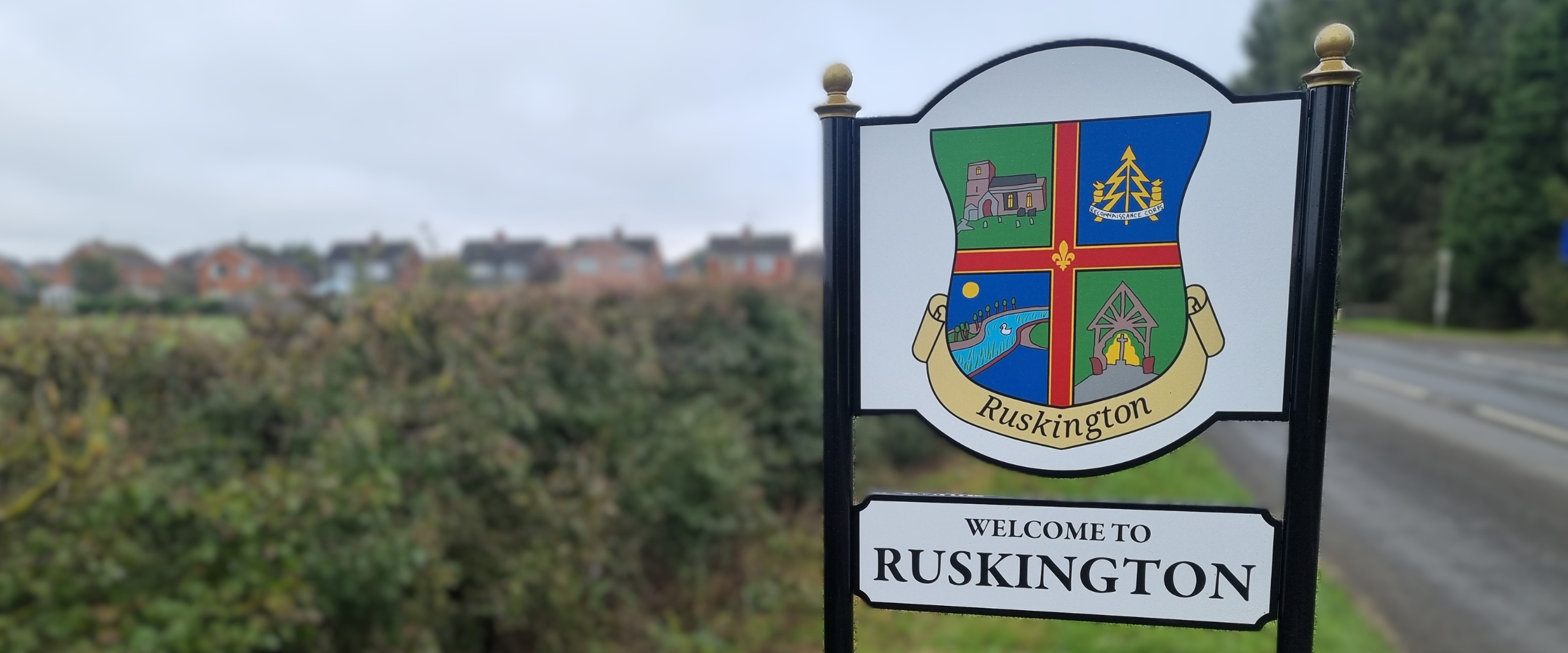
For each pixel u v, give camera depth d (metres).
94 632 1.99
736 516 4.16
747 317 5.50
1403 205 28.48
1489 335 22.45
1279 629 1.30
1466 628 3.79
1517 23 27.25
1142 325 1.31
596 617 3.42
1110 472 1.33
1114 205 1.31
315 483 2.36
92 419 2.25
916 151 1.37
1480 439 7.95
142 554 2.11
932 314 1.38
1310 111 1.23
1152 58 1.29
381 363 3.06
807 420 5.45
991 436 1.37
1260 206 1.26
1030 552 1.38
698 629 3.77
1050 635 3.56
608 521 3.43
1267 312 1.27
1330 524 5.36
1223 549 1.32
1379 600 4.12
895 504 1.42
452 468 2.99
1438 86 27.67
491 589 2.94
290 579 2.22
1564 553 4.79
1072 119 1.32
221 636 2.09
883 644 3.56
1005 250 1.35
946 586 1.42
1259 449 7.93
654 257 33.62
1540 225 22.81
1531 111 22.77
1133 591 1.36
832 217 1.39
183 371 2.75
